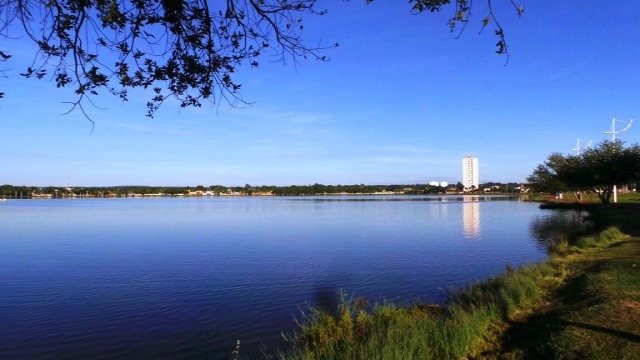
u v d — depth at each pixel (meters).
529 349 7.87
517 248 27.58
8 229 47.47
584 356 7.04
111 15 4.12
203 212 82.06
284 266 22.31
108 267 22.86
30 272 21.66
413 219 56.16
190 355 10.57
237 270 21.38
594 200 87.19
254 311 14.08
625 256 16.25
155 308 14.70
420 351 7.62
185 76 4.87
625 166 50.97
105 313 14.21
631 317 8.61
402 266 21.64
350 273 20.06
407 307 12.31
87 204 138.88
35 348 11.30
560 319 8.99
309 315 13.12
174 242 33.97
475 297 12.29
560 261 17.03
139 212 83.94
